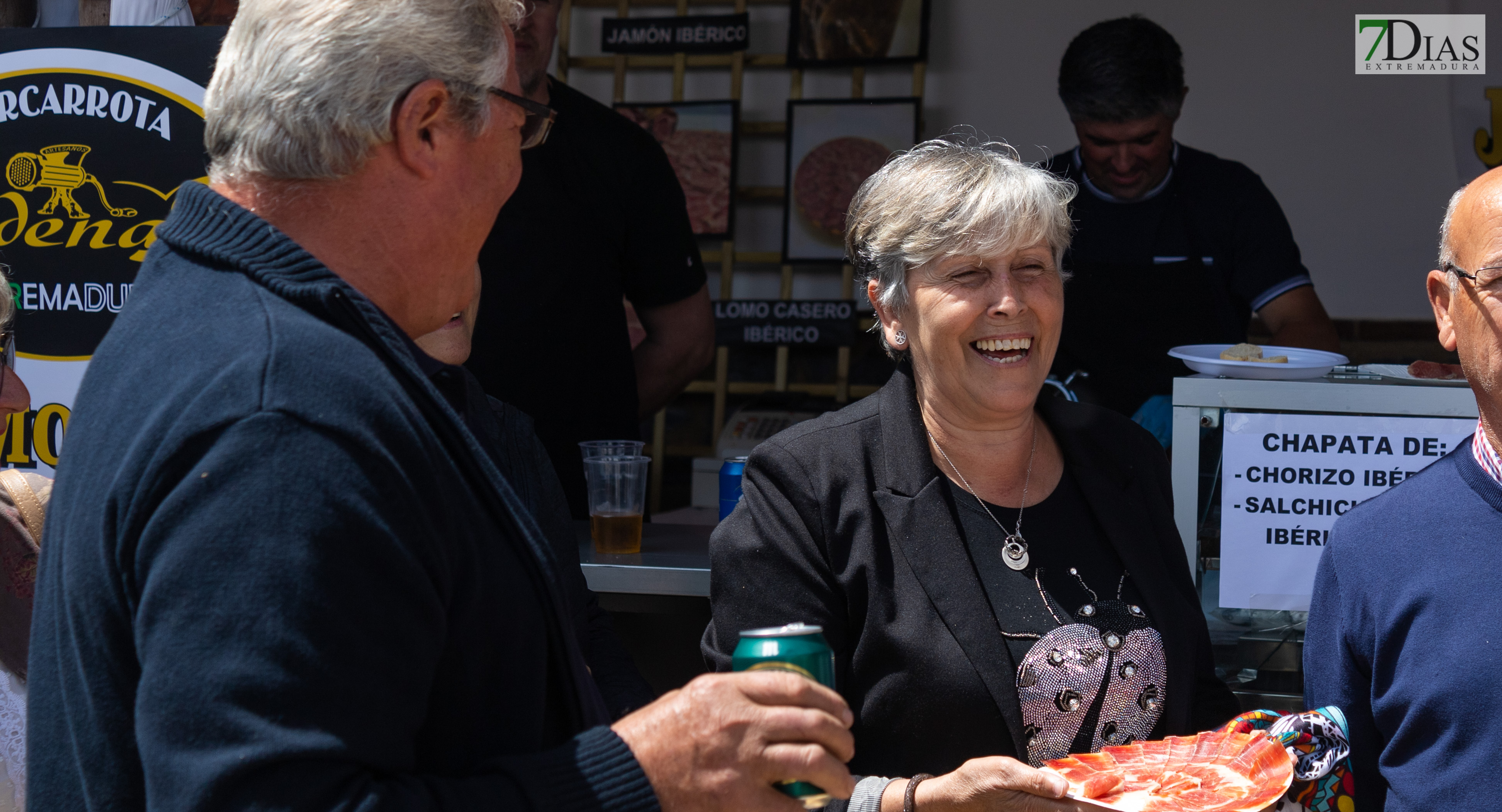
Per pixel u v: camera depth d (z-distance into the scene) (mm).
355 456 786
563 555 1554
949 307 1445
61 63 1981
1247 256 3145
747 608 1440
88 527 800
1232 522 1714
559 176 2883
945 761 1399
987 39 4672
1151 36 3002
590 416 2930
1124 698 1442
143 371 824
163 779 720
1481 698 1305
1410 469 1640
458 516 881
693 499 4375
